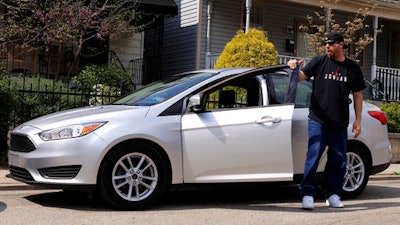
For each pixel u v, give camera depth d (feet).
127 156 19.33
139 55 53.42
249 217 18.98
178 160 20.01
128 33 49.01
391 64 68.69
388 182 31.71
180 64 57.06
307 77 20.92
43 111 31.32
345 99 20.45
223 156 20.51
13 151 20.66
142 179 19.66
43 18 40.81
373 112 24.56
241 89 21.72
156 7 48.78
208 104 21.74
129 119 19.58
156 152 19.74
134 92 23.57
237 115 20.89
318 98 20.48
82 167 18.74
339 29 53.98
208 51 54.49
